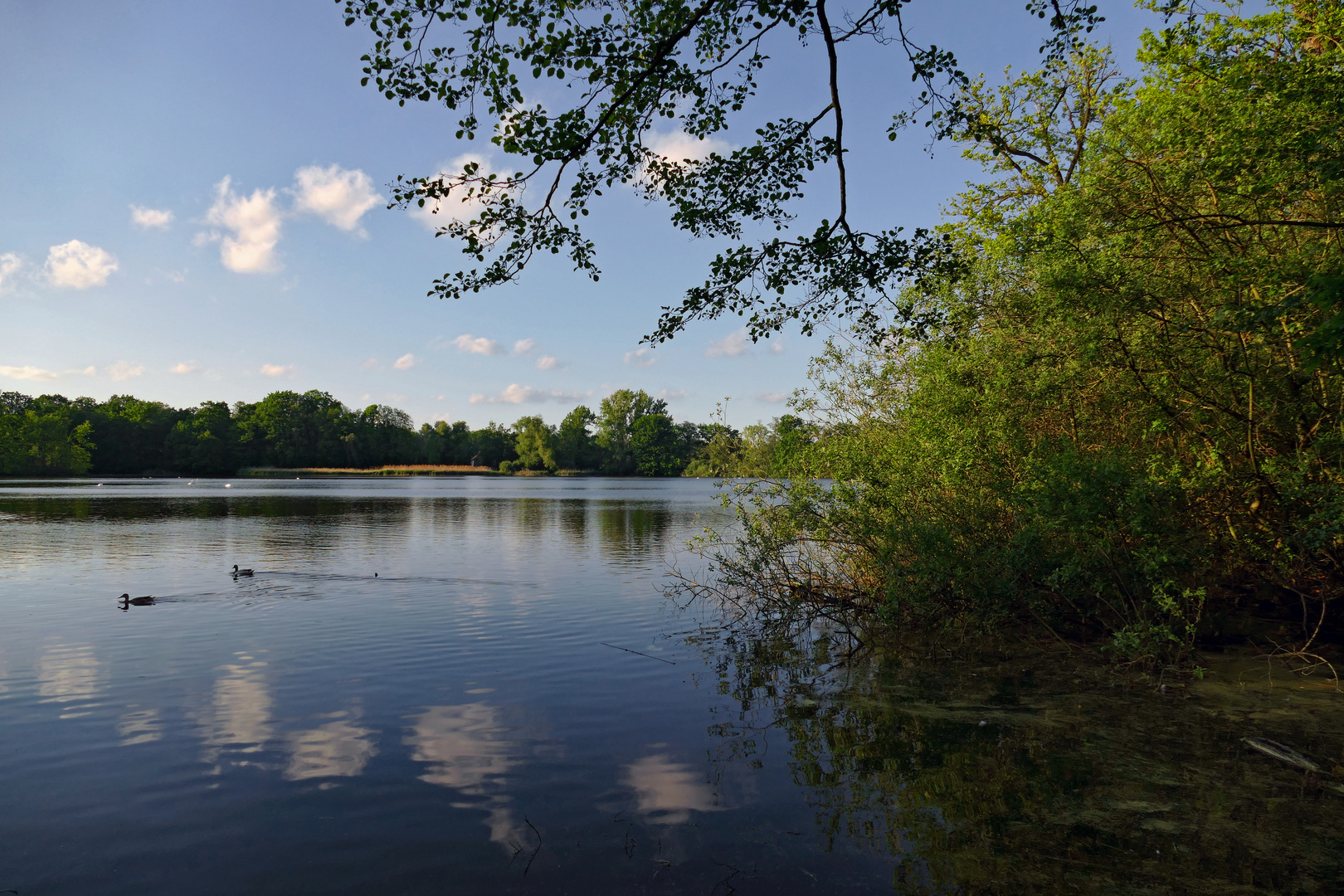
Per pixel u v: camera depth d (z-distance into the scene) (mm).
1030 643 11258
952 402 11086
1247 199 8266
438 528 30750
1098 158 9594
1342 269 7977
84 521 32938
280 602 14273
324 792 6035
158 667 9719
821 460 13227
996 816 5660
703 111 8070
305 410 146500
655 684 9172
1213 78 8617
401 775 6391
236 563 19594
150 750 6883
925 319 9297
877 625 12586
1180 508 10281
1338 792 5961
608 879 4789
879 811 5766
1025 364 10297
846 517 12328
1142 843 5223
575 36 7086
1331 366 8344
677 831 5430
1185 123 8766
